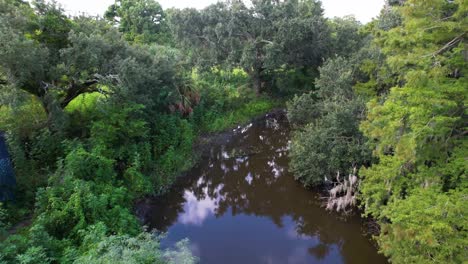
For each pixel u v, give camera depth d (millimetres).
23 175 10242
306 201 13016
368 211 8977
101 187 10070
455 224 6082
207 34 23266
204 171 15859
